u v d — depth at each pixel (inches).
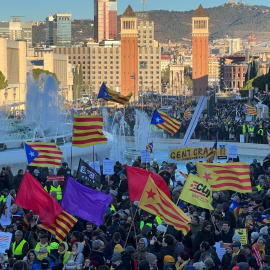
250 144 3324.3
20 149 2477.9
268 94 5890.8
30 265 937.5
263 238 973.8
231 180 1181.7
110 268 909.8
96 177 1205.1
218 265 917.8
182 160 1667.1
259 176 1617.9
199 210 1269.7
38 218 1087.6
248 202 1263.5
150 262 905.5
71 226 990.4
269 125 3427.7
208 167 1184.8
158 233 1023.6
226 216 1135.0
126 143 3585.1
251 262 916.0
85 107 6520.7
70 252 927.0
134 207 1238.9
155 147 3590.1
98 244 926.4
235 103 6683.1
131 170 1076.5
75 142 1455.5
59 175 1518.2
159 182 1079.6
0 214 1186.6
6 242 978.7
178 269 892.0
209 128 3639.3
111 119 4485.7
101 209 1003.3
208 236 998.4
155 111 1940.2
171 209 977.5
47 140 2615.7
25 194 985.5
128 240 1059.3
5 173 1565.0
